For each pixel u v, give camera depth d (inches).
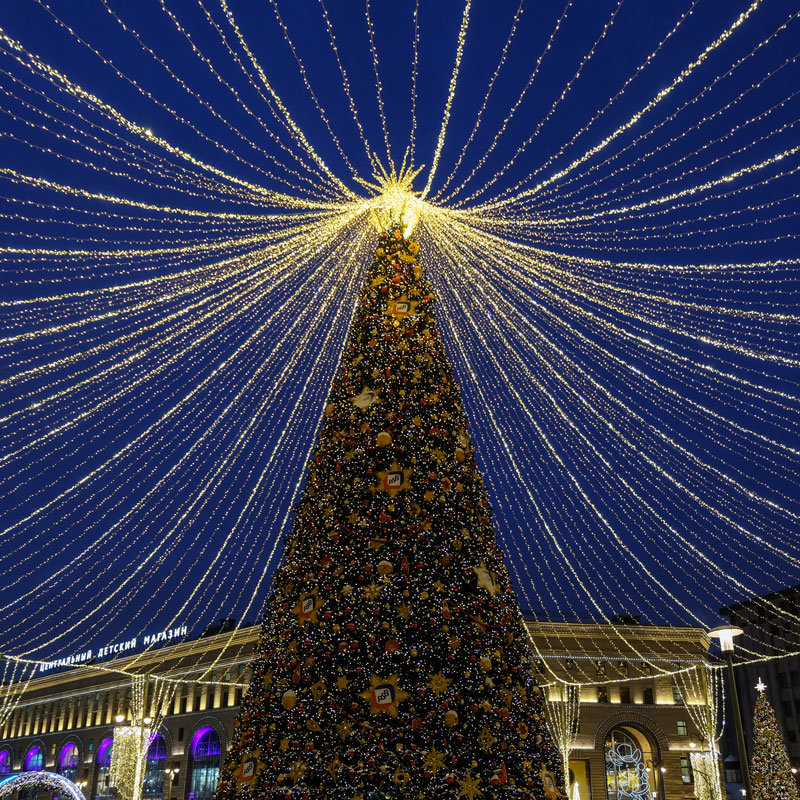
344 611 358.3
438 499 383.2
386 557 366.6
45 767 2406.5
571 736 1716.3
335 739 337.1
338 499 385.7
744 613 2487.7
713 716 1785.2
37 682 2598.4
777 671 2316.7
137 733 1796.3
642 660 1809.8
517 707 362.0
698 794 1701.5
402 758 330.0
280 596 388.5
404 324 428.5
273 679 364.2
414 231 503.2
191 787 1946.4
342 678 346.0
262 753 349.4
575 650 1807.3
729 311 536.1
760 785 1003.9
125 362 573.0
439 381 418.3
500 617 373.1
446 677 346.0
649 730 1753.2
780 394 636.7
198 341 631.2
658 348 625.3
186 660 2129.7
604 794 1684.3
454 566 370.3
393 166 462.6
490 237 495.8
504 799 334.3
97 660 2426.2
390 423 397.4
